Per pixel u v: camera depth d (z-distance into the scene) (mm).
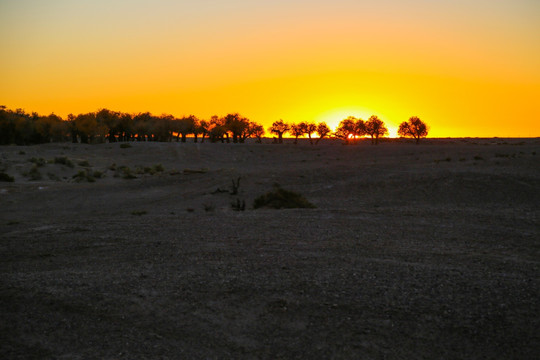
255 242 14039
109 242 14883
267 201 27016
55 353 6816
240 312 8016
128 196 39438
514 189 30281
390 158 73688
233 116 145875
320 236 15008
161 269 10812
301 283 9258
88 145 103125
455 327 7266
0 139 110688
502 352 6555
